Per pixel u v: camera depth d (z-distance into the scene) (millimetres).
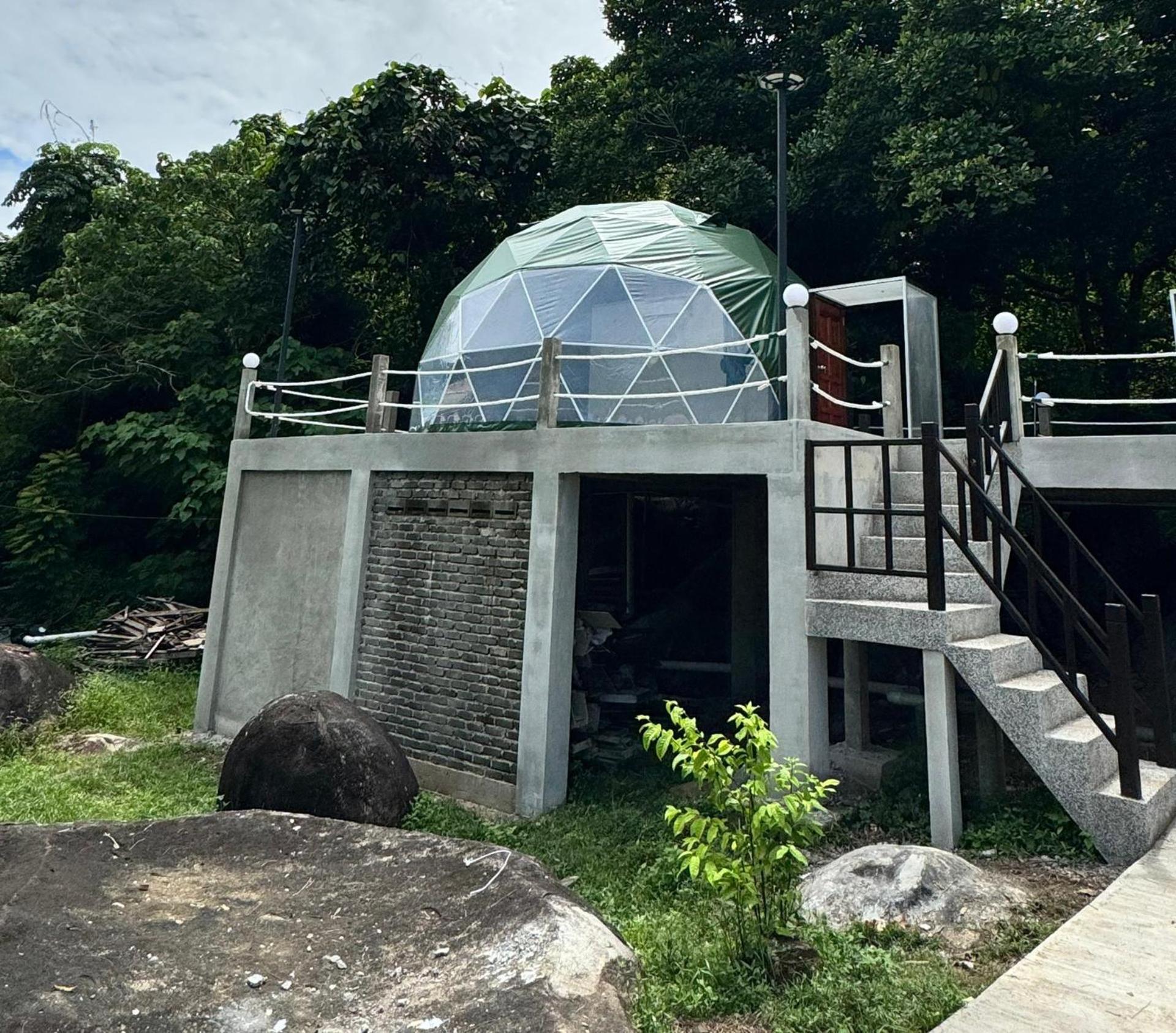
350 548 8492
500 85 17734
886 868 4109
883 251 12633
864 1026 2986
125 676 12086
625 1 15586
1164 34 10750
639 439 6492
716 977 3389
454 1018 2996
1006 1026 2822
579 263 9531
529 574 7031
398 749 6836
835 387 9102
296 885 4352
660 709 9180
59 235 22078
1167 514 9844
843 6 13180
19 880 4324
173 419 16156
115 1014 3146
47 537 16953
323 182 16094
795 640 5566
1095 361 13500
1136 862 4168
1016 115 10555
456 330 10156
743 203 12547
